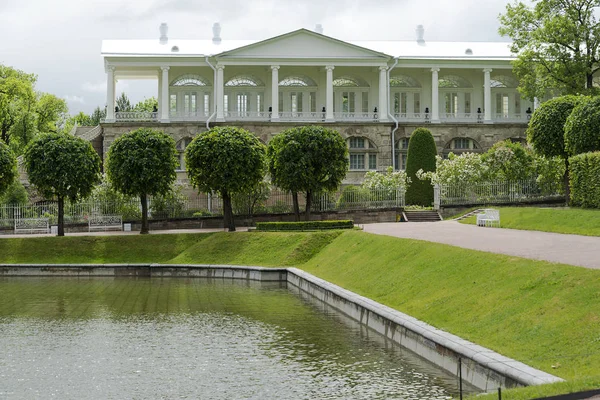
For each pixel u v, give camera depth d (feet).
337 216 170.71
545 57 191.93
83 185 151.12
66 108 285.64
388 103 220.64
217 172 149.38
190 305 93.40
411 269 85.97
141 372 59.41
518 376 44.65
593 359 45.11
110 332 75.77
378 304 75.77
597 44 185.16
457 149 222.07
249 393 52.80
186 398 52.08
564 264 64.59
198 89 226.17
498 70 229.45
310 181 156.97
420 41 246.27
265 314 85.25
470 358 51.06
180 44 230.07
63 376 58.54
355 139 217.56
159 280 123.54
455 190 172.65
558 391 38.45
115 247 143.02
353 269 102.06
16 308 92.32
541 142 153.79
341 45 216.74
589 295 54.24
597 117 137.80
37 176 147.84
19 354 66.18
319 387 53.72
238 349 66.74
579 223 116.98
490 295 64.54
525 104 237.04
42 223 163.53
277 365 60.54
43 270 131.64
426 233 118.21
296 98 229.86
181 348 67.77
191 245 143.95
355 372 57.36
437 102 223.10
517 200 170.81
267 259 130.21
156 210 172.14
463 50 232.32
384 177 178.29
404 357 61.41
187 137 212.43
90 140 217.36
